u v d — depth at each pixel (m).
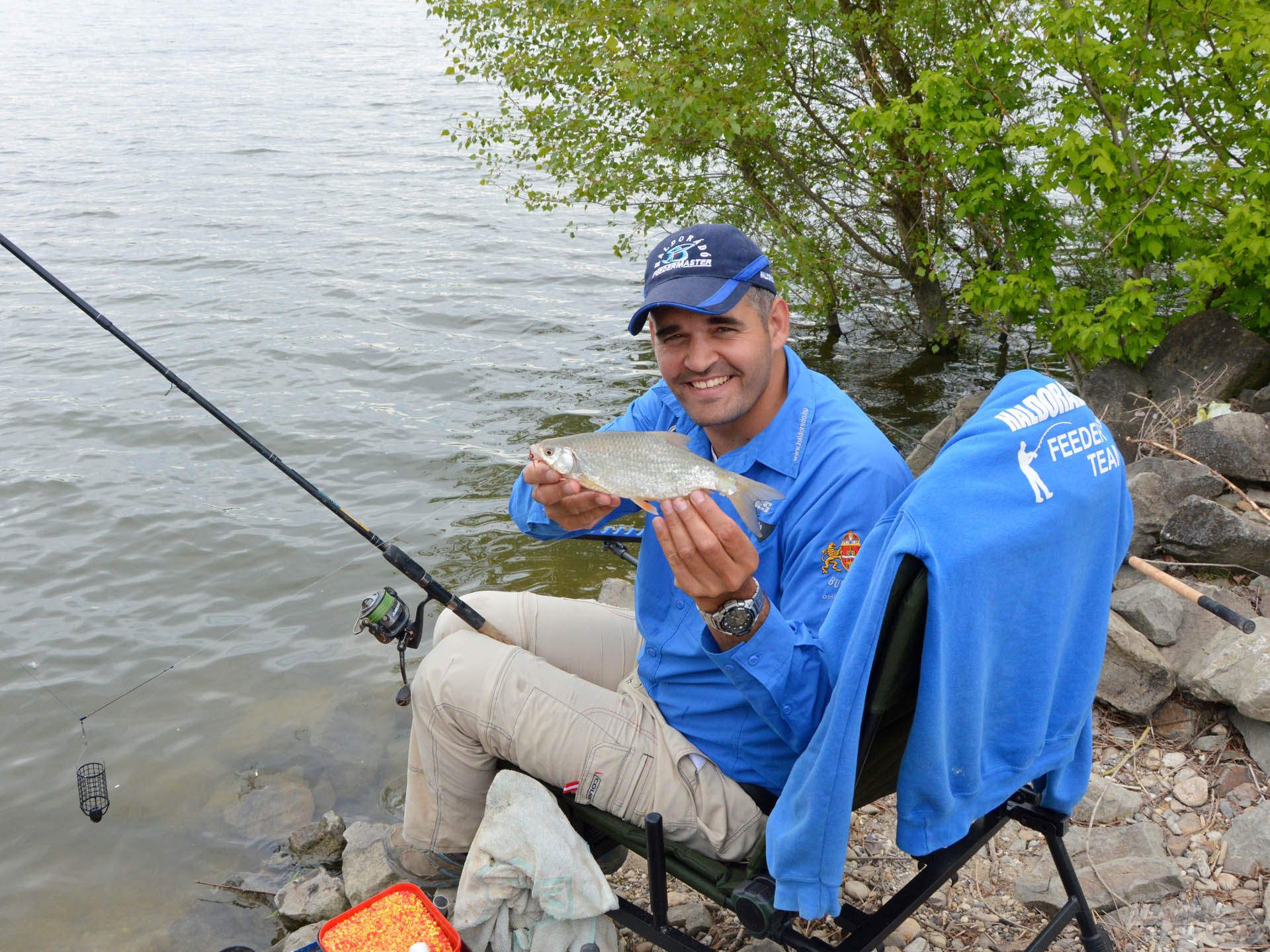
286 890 3.85
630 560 3.22
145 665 5.70
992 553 1.86
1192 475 4.58
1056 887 2.86
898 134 9.37
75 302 3.38
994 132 7.64
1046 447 1.99
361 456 8.52
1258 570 4.15
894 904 2.24
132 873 4.12
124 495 7.85
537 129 9.73
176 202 18.69
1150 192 7.10
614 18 8.99
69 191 19.56
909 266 10.79
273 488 7.96
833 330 11.73
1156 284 7.78
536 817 2.50
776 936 2.17
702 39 9.06
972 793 2.03
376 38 59.78
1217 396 6.29
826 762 1.87
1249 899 2.79
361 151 23.52
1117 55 7.10
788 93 9.77
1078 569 2.08
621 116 9.69
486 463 8.34
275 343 11.32
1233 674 3.41
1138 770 3.40
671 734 2.45
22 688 5.53
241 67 43.34
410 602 6.30
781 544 2.34
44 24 73.12
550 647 2.90
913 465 7.42
